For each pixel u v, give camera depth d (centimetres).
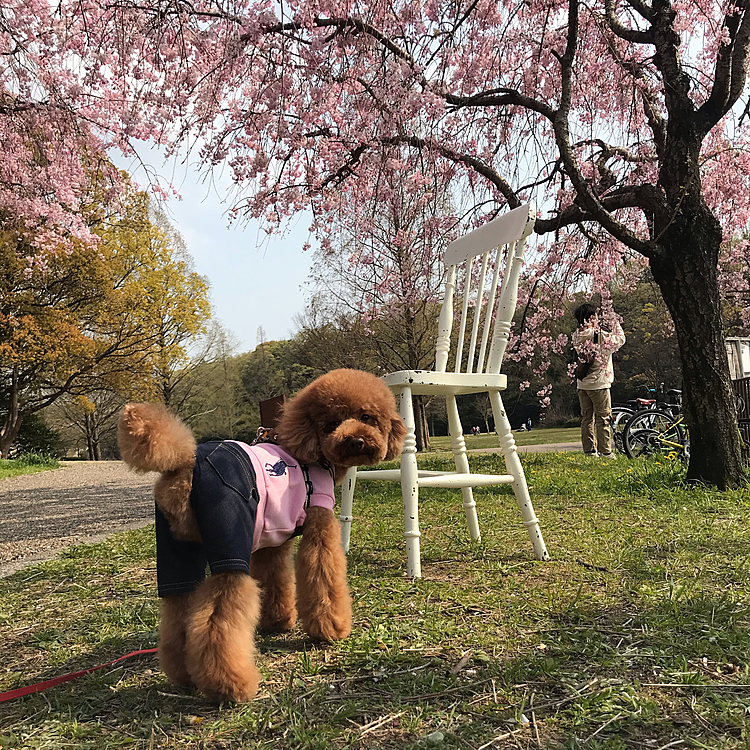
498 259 328
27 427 2248
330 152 658
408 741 145
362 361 1559
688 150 486
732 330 1579
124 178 806
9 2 620
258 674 174
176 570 181
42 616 267
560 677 173
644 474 534
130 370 2127
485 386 308
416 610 238
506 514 434
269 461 202
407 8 544
